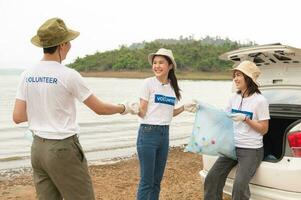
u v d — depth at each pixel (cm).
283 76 507
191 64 12412
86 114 2631
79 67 14975
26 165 1034
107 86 8450
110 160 1070
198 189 675
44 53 370
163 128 472
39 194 380
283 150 426
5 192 688
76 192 370
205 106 465
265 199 427
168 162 920
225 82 12144
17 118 373
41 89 360
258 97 448
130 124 2073
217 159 475
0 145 1384
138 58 14075
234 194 435
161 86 471
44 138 358
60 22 370
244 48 483
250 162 436
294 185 410
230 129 452
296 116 499
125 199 625
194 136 466
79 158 369
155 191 492
